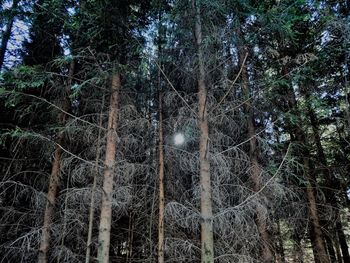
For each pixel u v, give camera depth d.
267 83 6.28
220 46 6.03
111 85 6.39
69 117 7.12
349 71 7.21
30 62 8.11
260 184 6.30
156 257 6.50
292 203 6.79
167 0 6.46
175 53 6.23
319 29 7.02
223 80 5.99
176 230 6.41
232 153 6.46
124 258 7.42
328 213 7.15
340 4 7.06
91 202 5.73
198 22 6.00
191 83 6.47
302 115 7.20
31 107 6.87
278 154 7.03
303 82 6.83
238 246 5.80
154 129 7.08
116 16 6.18
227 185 6.19
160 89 7.01
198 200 5.98
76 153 7.11
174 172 6.82
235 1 5.70
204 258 4.80
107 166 5.86
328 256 6.79
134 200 6.94
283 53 7.27
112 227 7.62
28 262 6.32
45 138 5.96
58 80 6.96
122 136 6.40
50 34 7.43
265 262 5.89
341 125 8.06
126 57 6.55
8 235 6.71
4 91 5.52
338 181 7.88
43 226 6.04
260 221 6.15
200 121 5.59
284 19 5.70
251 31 6.61
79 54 6.15
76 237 6.63
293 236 7.29
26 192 6.68
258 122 7.48
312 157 8.00
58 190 6.93
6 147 7.36
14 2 6.94
